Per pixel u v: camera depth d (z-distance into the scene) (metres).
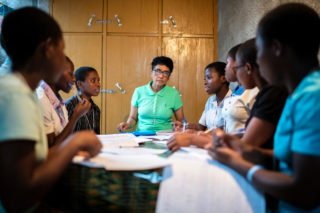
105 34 3.14
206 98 3.22
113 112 3.17
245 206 0.71
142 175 0.79
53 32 0.69
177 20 3.20
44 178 0.60
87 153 0.77
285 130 0.64
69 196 0.79
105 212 0.79
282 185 0.59
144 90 2.43
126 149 1.05
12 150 0.56
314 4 1.44
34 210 0.74
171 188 0.73
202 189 0.73
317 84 0.59
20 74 0.67
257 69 0.98
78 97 1.81
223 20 3.07
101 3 3.14
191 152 0.94
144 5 3.17
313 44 0.63
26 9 0.67
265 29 0.66
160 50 3.19
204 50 3.22
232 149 0.78
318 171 0.54
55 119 1.23
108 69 3.16
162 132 1.76
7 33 0.67
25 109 0.60
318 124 0.55
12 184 0.56
